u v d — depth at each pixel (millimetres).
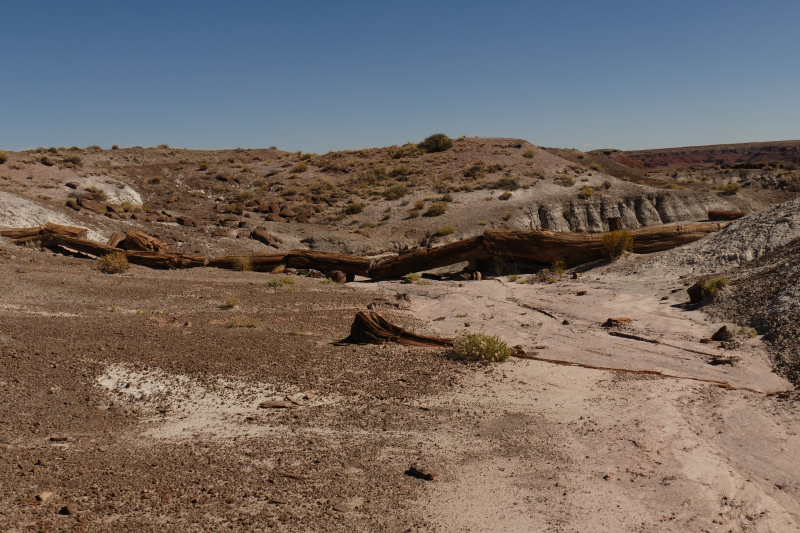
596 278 24500
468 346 11930
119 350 10977
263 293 21516
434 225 46250
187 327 14078
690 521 5129
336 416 8227
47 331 11992
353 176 62844
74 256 27625
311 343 12961
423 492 5770
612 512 5332
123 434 7184
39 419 7328
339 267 29828
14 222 29281
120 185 50719
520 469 6371
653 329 14133
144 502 5207
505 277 28203
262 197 56438
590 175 57625
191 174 60500
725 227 25844
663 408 8234
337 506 5352
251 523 4949
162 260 27984
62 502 5047
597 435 7336
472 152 66812
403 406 8734
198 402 8703
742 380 9680
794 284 13383
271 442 7094
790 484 5875
